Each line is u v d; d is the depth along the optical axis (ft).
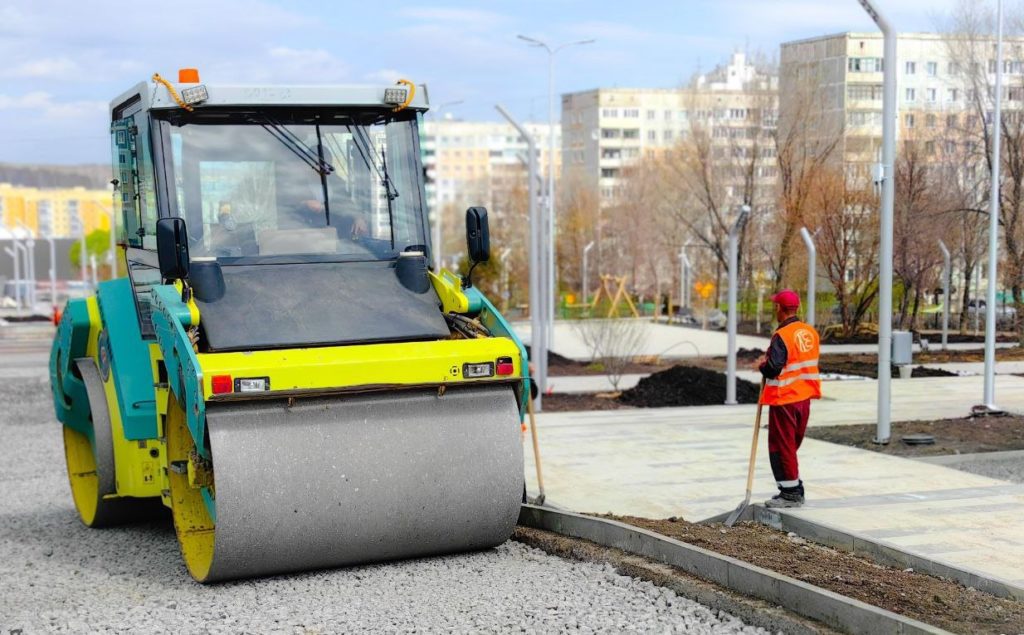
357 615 20.95
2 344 124.36
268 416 22.90
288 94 27.07
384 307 25.71
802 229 73.77
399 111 28.22
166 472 26.50
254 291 25.40
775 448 29.66
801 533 26.30
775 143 128.16
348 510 23.27
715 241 154.40
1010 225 86.79
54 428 56.85
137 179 28.19
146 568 26.91
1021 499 31.32
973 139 98.89
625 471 38.81
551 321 93.35
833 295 108.58
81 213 629.10
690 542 24.40
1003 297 104.06
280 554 23.20
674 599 21.07
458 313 25.96
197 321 23.81
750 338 115.75
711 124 146.41
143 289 27.53
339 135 27.61
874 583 20.75
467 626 19.95
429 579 23.63
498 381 24.58
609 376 70.69
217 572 23.21
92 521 32.63
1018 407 53.62
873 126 151.33
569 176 246.68
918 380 69.00
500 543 25.73
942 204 95.30
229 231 26.40
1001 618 18.49
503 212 247.91
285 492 22.71
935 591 20.42
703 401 61.21
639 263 200.34
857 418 51.01
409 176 28.07
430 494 23.95
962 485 33.81
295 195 27.07
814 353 29.63
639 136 371.76
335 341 24.30
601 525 25.58
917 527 27.53
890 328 42.88
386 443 23.63
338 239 27.12
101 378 31.07
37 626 21.38
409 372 23.52
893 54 42.91
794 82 125.70
